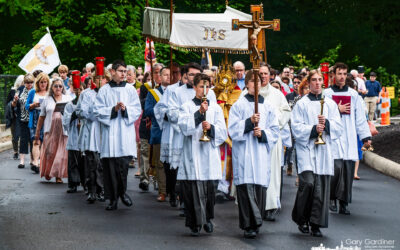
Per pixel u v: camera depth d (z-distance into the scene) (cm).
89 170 2161
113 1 6084
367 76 7481
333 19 7438
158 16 2548
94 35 5991
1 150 3750
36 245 1556
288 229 1775
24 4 1988
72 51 6091
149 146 2419
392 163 2948
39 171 2866
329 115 1753
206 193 1692
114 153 2041
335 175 1978
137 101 2103
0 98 4516
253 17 1733
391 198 2284
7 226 1767
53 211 1992
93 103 2170
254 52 1683
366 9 3647
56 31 5956
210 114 1717
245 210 1653
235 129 1680
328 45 7562
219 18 2525
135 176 2788
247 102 1716
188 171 1675
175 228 1769
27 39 6775
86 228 1752
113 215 1947
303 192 1692
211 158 1695
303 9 4041
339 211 2012
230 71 2323
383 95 5303
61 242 1588
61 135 2564
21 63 3956
